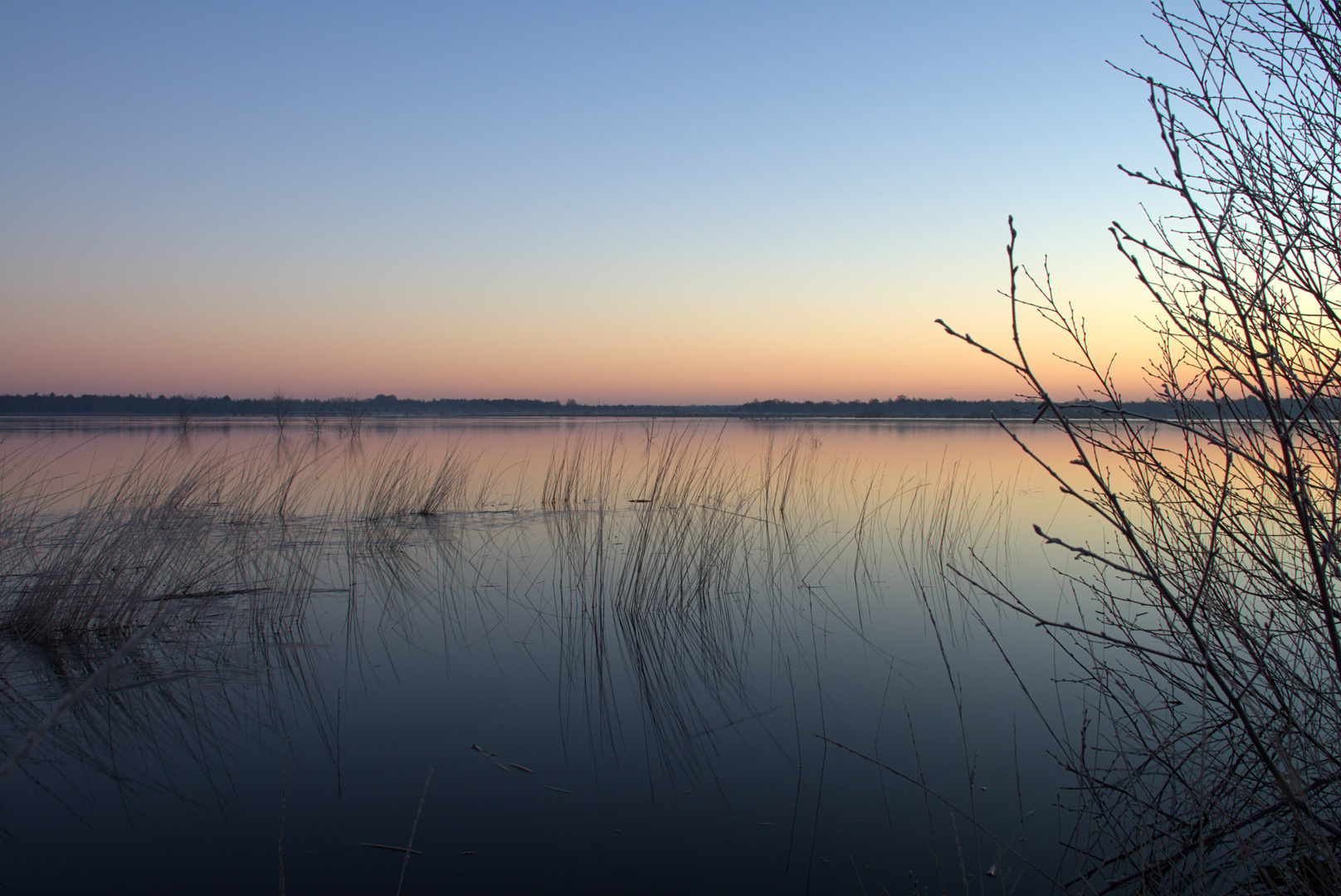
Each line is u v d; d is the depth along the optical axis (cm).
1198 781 267
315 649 578
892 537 1035
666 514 919
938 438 3356
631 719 465
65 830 343
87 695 481
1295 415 209
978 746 425
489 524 1121
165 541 711
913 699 490
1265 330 181
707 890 311
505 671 543
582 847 339
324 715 468
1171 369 230
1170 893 252
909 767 404
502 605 704
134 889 304
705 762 414
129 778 389
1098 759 384
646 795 382
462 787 388
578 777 399
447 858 331
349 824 355
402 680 523
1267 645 238
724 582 787
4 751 406
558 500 1352
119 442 2228
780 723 461
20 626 579
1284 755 218
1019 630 620
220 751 420
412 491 1295
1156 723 344
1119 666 475
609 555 899
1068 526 1074
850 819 360
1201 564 245
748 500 1289
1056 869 314
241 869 320
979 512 1206
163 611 633
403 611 681
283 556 875
